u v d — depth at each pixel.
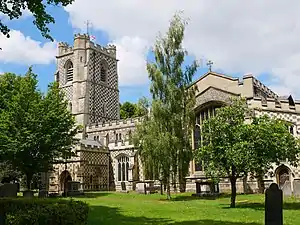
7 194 24.61
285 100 43.34
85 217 14.94
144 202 31.44
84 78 78.19
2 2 14.87
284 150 24.41
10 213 13.24
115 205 28.41
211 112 47.34
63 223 13.57
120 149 58.03
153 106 36.34
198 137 46.62
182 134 36.62
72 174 53.38
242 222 17.92
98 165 56.59
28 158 35.25
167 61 38.06
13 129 34.53
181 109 37.22
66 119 37.47
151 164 35.31
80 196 42.25
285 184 33.78
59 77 82.12
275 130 24.86
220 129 25.39
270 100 42.91
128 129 65.31
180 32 38.62
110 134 67.62
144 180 48.94
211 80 47.97
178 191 46.84
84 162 53.72
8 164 41.84
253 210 23.31
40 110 35.31
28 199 16.56
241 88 45.50
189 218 19.73
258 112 41.91
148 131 36.25
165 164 34.91
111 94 83.31
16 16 15.28
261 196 34.91
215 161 25.50
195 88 39.47
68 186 44.75
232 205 25.81
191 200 33.25
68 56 81.94
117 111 83.94
